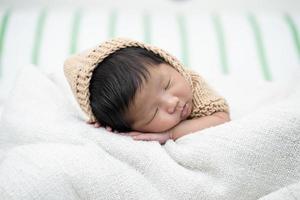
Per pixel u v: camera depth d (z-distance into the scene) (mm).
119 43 966
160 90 913
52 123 957
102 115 935
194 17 1605
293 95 1099
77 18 1564
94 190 805
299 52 1445
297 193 791
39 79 1099
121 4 1704
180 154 861
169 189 826
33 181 786
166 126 923
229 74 1338
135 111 913
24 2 1684
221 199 810
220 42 1483
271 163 830
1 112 1161
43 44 1465
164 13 1695
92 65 944
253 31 1517
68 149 846
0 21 1531
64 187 796
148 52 956
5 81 1361
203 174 841
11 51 1442
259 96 1181
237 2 1703
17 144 952
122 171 830
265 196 799
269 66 1408
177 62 976
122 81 905
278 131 833
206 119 971
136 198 812
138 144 883
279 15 1614
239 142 833
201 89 994
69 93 1146
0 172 817
